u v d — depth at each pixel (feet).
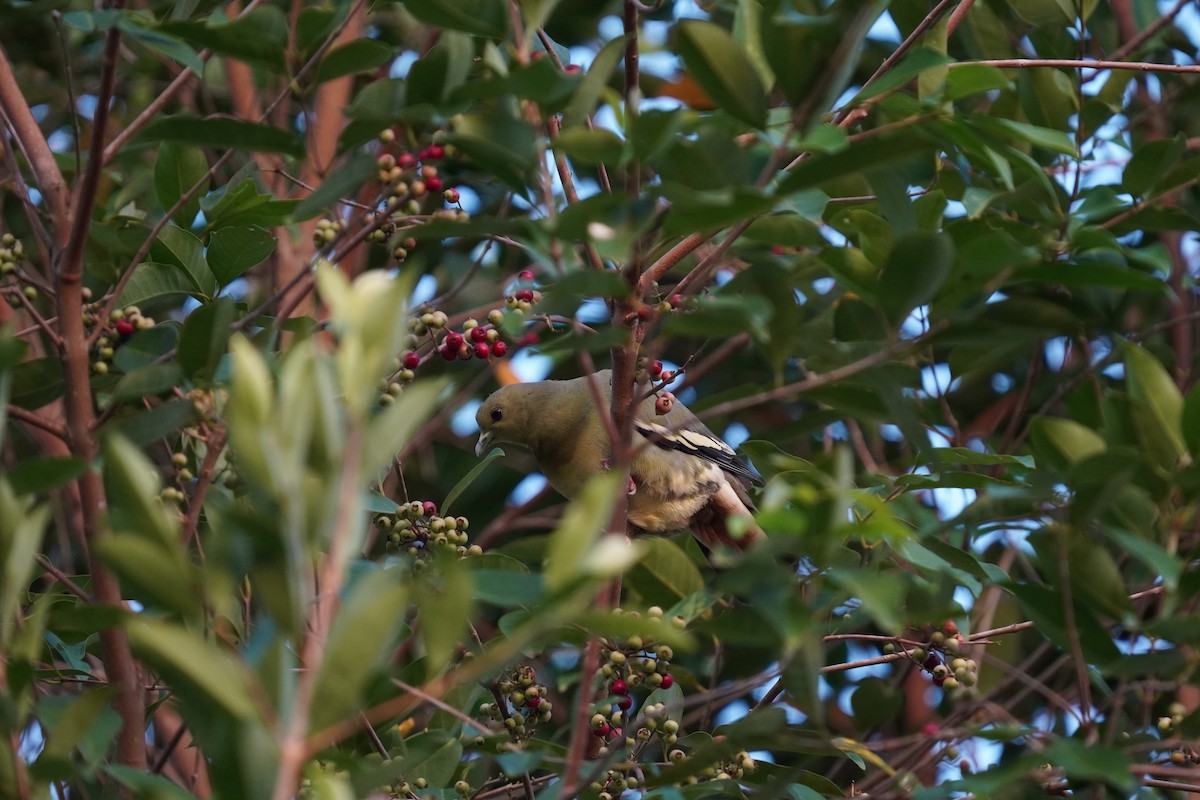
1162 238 34.42
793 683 17.12
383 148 20.54
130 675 19.98
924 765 19.10
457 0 16.92
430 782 20.25
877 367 17.48
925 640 22.63
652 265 21.77
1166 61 34.60
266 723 11.46
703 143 15.78
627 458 16.11
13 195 34.50
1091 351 32.60
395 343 12.13
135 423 18.52
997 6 29.66
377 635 11.37
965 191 24.03
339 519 11.59
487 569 18.81
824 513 15.03
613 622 12.35
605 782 19.95
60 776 14.32
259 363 11.73
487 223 16.47
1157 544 18.45
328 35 21.59
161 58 33.47
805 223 20.98
